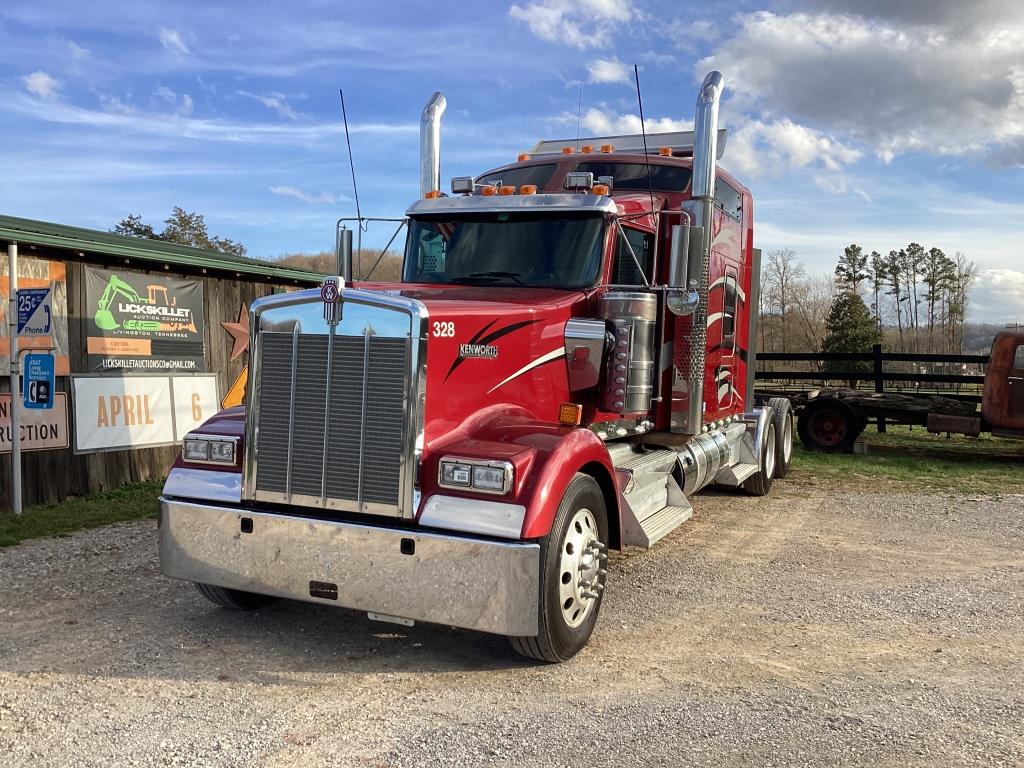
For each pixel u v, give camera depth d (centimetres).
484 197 615
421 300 470
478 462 416
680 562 683
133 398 947
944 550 732
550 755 339
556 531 424
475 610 411
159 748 342
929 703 396
